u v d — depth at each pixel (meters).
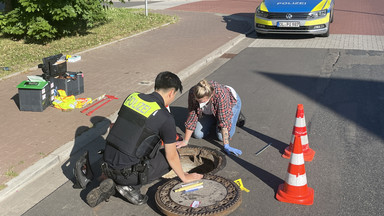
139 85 7.58
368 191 4.14
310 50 10.55
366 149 5.06
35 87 6.05
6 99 6.76
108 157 3.80
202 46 10.99
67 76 6.76
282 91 7.38
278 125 5.89
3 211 3.92
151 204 4.05
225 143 4.96
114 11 16.83
